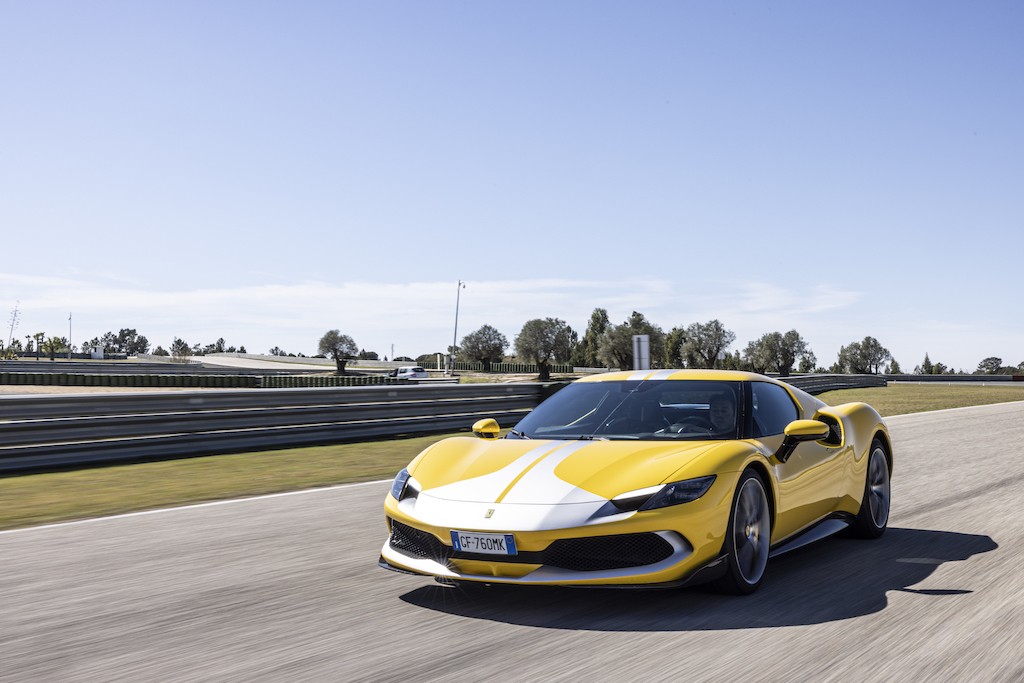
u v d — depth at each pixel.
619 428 4.42
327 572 4.53
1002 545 5.00
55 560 4.93
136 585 4.31
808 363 79.62
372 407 12.46
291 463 9.72
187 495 7.44
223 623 3.62
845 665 2.97
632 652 3.14
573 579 3.54
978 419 16.72
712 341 77.94
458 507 3.76
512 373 85.44
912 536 5.36
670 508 3.60
